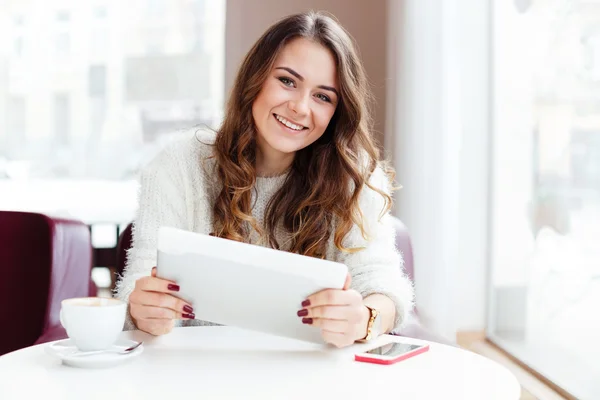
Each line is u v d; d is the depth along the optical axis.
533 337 2.90
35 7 4.20
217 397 1.02
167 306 1.27
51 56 4.23
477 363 1.23
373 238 1.68
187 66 4.27
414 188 3.14
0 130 4.24
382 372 1.16
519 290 3.04
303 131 1.61
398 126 3.36
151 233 1.61
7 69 4.22
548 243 2.75
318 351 1.28
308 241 1.69
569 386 2.57
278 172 1.74
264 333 1.36
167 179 1.67
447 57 2.90
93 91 4.26
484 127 3.33
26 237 1.95
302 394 1.04
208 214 1.69
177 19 4.25
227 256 1.22
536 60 2.84
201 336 1.36
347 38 1.64
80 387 1.05
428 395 1.05
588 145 2.40
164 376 1.11
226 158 1.68
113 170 4.30
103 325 1.18
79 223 2.07
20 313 1.93
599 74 2.31
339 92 1.63
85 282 2.03
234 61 3.84
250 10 3.84
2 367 1.14
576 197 2.50
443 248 2.93
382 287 1.56
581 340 2.47
